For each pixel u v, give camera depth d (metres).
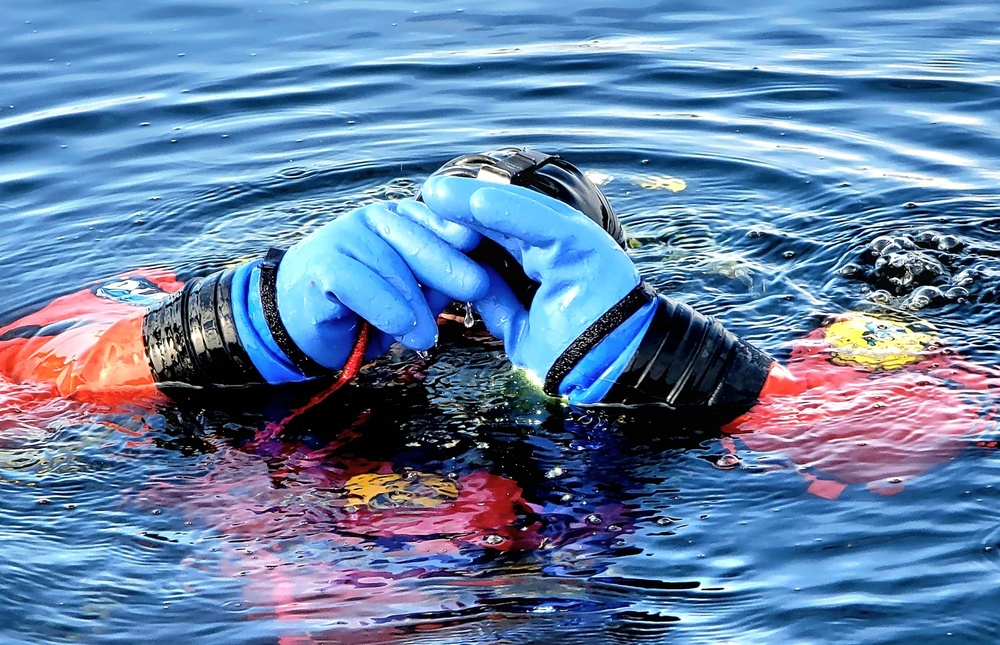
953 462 2.70
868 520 2.65
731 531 2.65
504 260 2.79
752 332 2.92
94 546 2.66
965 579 2.58
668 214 3.21
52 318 2.98
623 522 2.67
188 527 2.68
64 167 3.37
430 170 3.33
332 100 3.56
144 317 2.86
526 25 3.95
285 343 2.79
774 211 3.20
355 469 2.74
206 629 2.58
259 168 3.35
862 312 2.95
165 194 3.29
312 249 2.76
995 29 3.72
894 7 3.99
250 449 2.77
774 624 2.56
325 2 4.27
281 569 2.64
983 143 3.34
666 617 2.57
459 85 3.60
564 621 2.58
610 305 2.75
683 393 2.77
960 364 2.84
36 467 2.75
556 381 2.78
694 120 3.46
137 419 2.81
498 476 2.73
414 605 2.60
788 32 3.80
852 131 3.40
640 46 3.72
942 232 3.10
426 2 4.25
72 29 4.01
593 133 3.43
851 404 2.78
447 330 2.94
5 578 2.62
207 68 3.68
